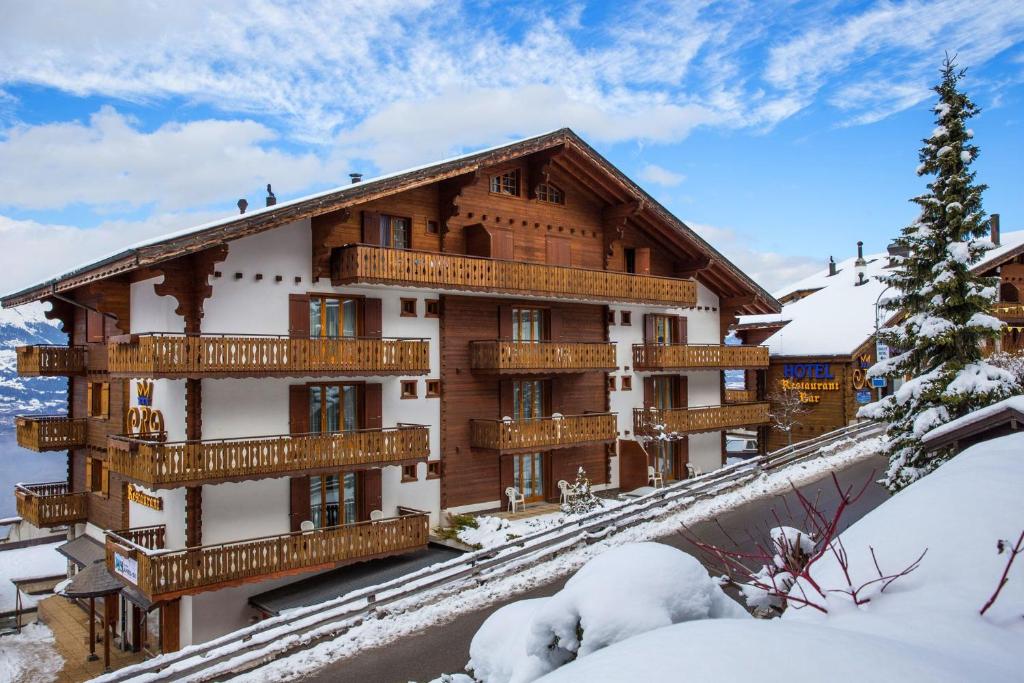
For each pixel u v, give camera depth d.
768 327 37.00
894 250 30.45
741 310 31.41
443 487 21.55
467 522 20.95
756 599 6.64
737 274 28.83
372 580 17.81
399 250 19.33
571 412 24.98
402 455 19.16
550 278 22.83
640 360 27.11
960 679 3.47
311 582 18.14
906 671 3.41
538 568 16.48
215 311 17.52
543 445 22.33
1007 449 8.91
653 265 27.84
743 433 45.44
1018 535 5.94
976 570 5.64
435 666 11.64
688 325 29.42
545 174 23.56
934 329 17.70
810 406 33.25
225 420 17.66
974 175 17.91
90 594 17.17
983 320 17.38
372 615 13.81
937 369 17.89
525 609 6.87
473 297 22.55
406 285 19.53
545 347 22.58
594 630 5.07
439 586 15.17
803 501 6.78
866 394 31.84
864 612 5.32
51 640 20.53
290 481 18.58
